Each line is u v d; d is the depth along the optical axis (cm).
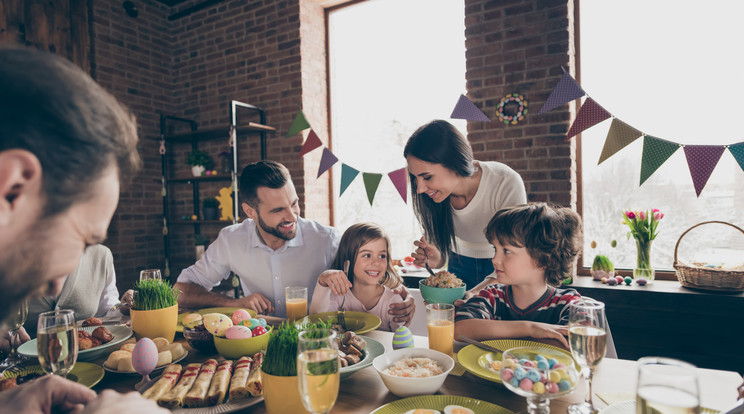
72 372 88
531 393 63
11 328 102
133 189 373
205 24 389
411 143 152
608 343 113
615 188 259
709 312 204
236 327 97
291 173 347
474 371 82
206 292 161
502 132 266
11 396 55
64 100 33
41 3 315
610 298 225
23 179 32
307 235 179
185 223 379
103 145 36
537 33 254
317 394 59
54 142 32
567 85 126
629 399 71
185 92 404
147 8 388
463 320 114
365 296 163
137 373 91
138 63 379
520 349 76
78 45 337
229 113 362
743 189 228
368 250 156
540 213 122
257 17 360
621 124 122
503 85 265
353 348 92
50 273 37
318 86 357
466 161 150
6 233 33
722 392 73
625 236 258
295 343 68
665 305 213
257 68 362
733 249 231
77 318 158
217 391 72
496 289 137
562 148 249
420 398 72
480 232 178
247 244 176
